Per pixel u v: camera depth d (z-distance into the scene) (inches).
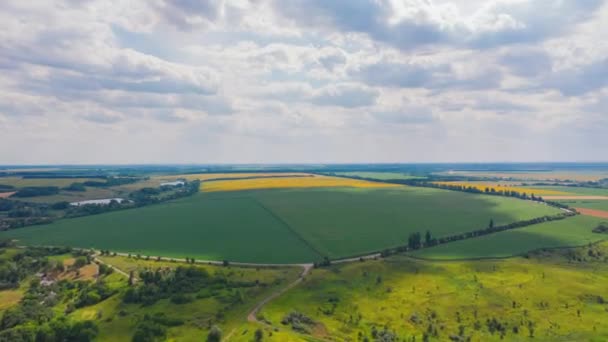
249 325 4057.6
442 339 4001.0
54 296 4864.7
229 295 4874.5
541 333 4128.9
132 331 3971.5
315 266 6131.9
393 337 3964.1
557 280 5506.9
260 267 6136.8
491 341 3973.9
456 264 6235.2
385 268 5994.1
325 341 3816.4
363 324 4249.5
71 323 3966.5
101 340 3818.9
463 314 4525.1
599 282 5482.3
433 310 4601.4
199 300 4729.3
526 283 5398.6
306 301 4741.6
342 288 5177.2
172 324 4084.6
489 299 4901.6
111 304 4655.5
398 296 4970.5
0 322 4227.4
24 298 4911.4
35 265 6097.4
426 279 5551.2
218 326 4055.1
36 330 3882.9
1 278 5565.9
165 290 5000.0
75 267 6112.2
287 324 4133.9
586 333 4126.5
